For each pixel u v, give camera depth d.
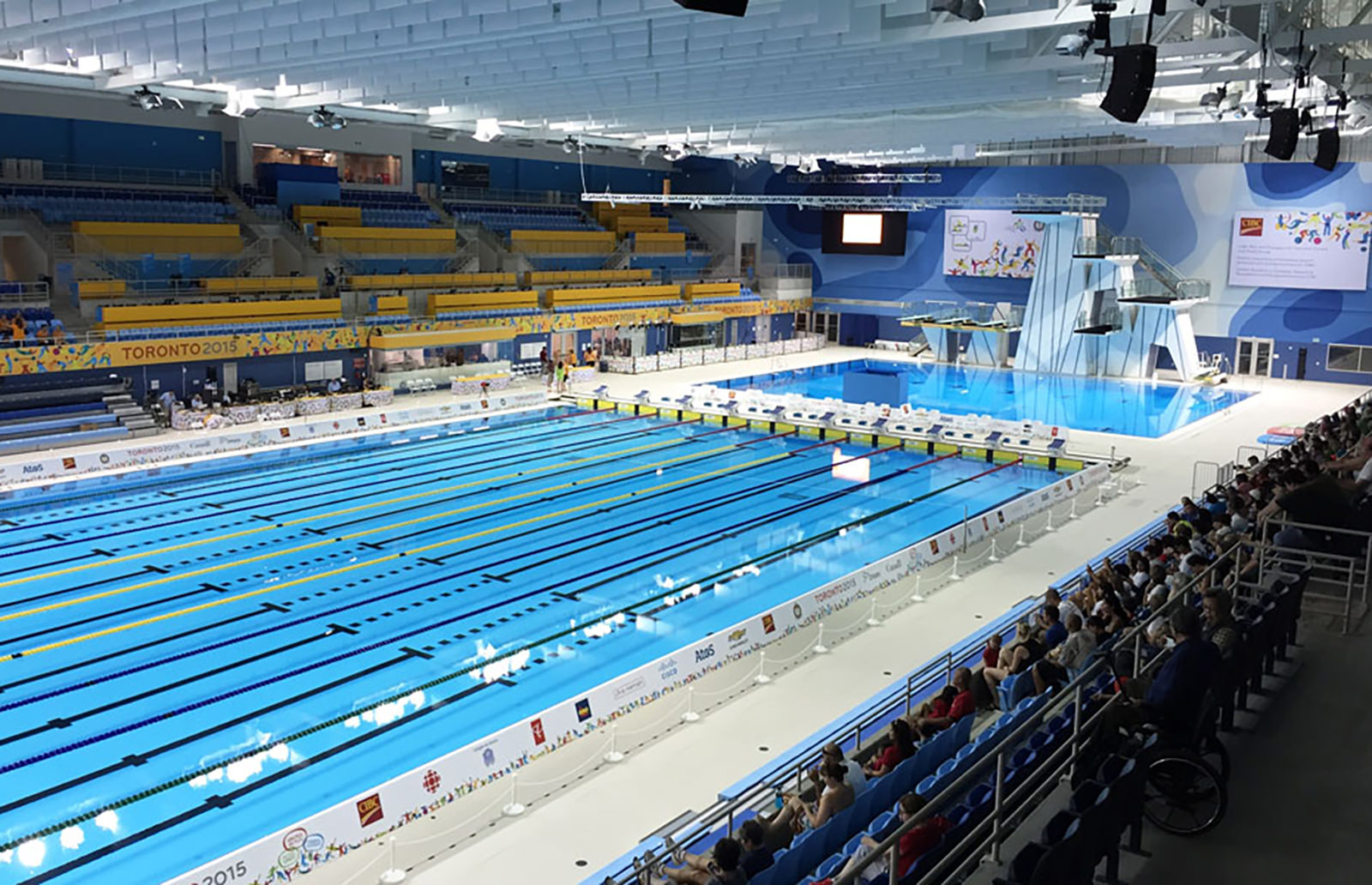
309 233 34.88
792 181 48.09
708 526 19.38
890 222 45.97
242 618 14.44
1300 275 37.75
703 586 16.08
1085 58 18.70
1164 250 40.25
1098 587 10.91
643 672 11.26
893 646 13.23
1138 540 18.00
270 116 35.25
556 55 19.75
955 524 19.59
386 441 27.23
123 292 28.73
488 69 20.86
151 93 22.55
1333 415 20.58
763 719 11.14
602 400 32.50
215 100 24.34
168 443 23.95
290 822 9.55
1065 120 28.78
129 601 15.02
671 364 39.94
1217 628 7.60
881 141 34.53
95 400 25.62
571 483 22.66
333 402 29.22
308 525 19.03
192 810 9.73
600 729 10.68
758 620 12.88
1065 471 24.41
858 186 46.78
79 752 10.77
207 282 30.61
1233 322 39.38
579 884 8.23
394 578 16.20
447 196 41.50
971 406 32.66
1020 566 16.59
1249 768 7.26
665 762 10.25
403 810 8.81
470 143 42.50
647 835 8.95
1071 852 5.49
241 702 11.95
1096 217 39.25
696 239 49.38
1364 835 6.45
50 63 20.48
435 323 33.97
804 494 21.92
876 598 14.91
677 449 26.67
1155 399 34.22
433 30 17.45
